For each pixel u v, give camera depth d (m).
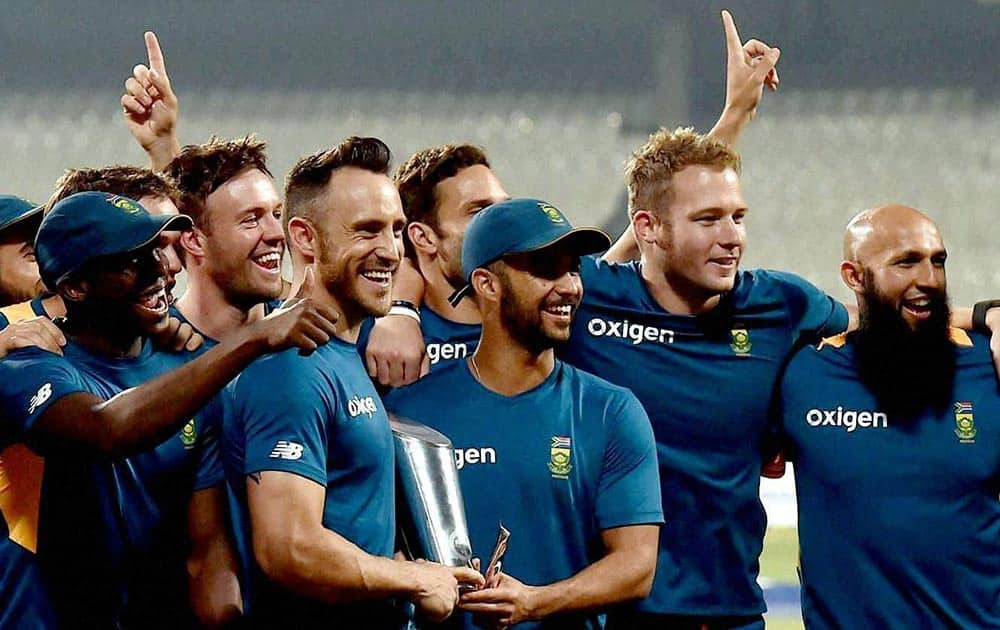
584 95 32.53
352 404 4.99
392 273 5.15
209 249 5.72
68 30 32.97
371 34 33.25
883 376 6.14
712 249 6.15
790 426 6.34
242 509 5.04
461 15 33.25
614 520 5.49
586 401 5.59
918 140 30.09
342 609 4.99
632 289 6.41
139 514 4.98
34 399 4.55
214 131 32.06
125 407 4.29
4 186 30.19
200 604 5.08
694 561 6.29
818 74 31.58
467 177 6.43
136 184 5.33
